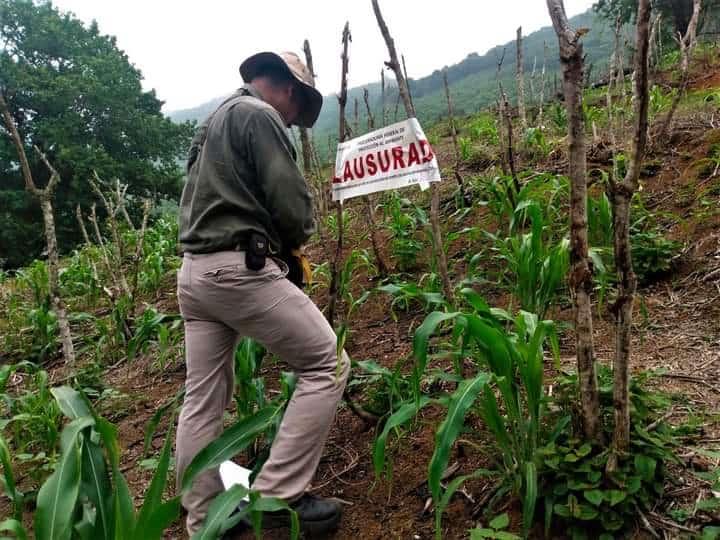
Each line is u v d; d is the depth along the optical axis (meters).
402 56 3.86
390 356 3.11
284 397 2.15
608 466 1.65
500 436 1.79
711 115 5.04
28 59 21.25
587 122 5.80
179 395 2.09
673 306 2.92
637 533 1.63
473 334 1.69
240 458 2.59
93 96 19.83
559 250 2.47
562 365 2.54
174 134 22.59
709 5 10.03
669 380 2.34
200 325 1.97
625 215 1.54
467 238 4.38
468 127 8.55
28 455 2.67
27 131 19.42
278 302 1.83
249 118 1.82
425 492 2.06
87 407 1.63
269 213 1.86
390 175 2.11
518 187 4.18
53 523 1.33
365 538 1.93
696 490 1.74
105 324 4.69
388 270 4.27
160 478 1.45
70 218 18.69
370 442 2.47
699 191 3.84
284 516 1.92
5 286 7.36
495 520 1.70
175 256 6.91
